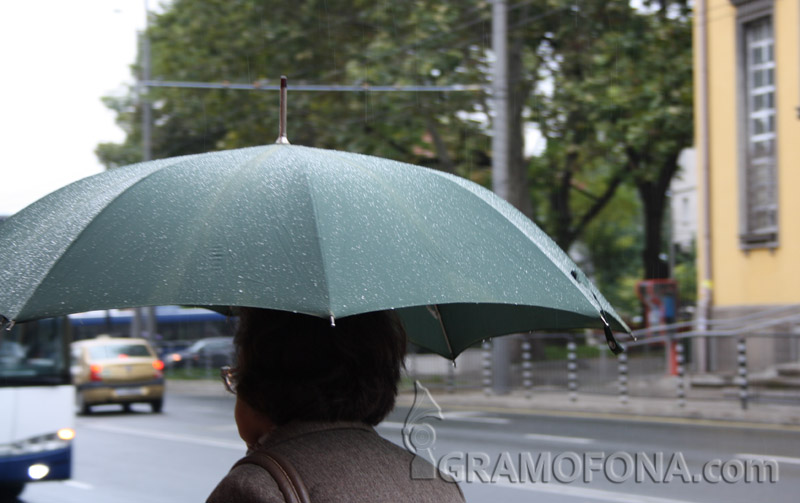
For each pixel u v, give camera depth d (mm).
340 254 1488
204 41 25359
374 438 1695
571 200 39312
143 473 11242
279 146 1835
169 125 31031
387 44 21750
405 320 2387
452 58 21828
